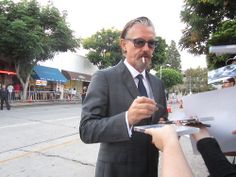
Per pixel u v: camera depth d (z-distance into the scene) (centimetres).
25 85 2544
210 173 121
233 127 141
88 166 625
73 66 3497
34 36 2234
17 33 2175
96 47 3731
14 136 923
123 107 210
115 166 206
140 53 212
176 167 108
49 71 2986
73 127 1167
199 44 1060
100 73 219
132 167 205
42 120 1359
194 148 142
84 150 762
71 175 566
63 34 2623
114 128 177
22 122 1256
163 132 123
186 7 1025
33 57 2342
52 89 3098
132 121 171
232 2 822
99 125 185
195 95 150
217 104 145
